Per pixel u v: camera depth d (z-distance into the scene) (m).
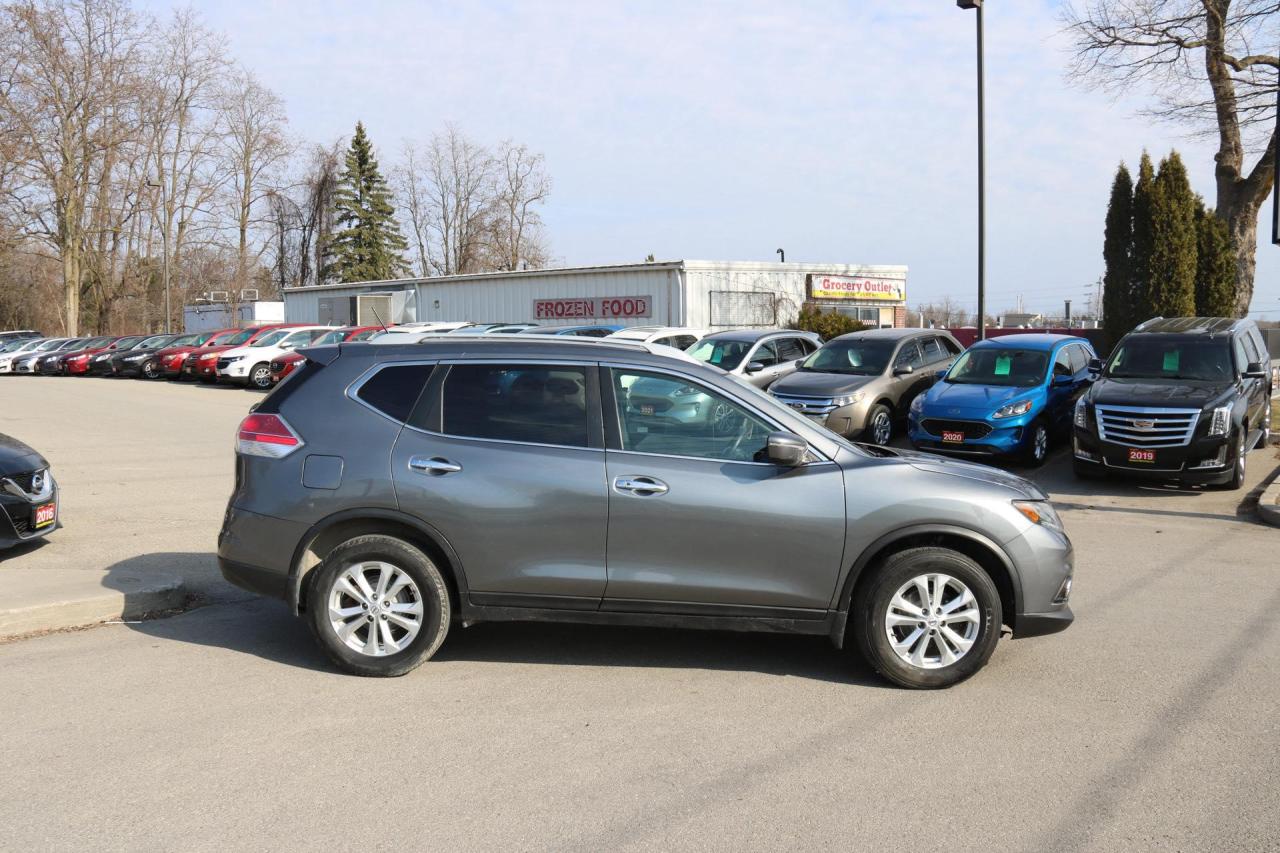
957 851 3.49
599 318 32.59
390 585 5.27
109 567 7.59
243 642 5.86
